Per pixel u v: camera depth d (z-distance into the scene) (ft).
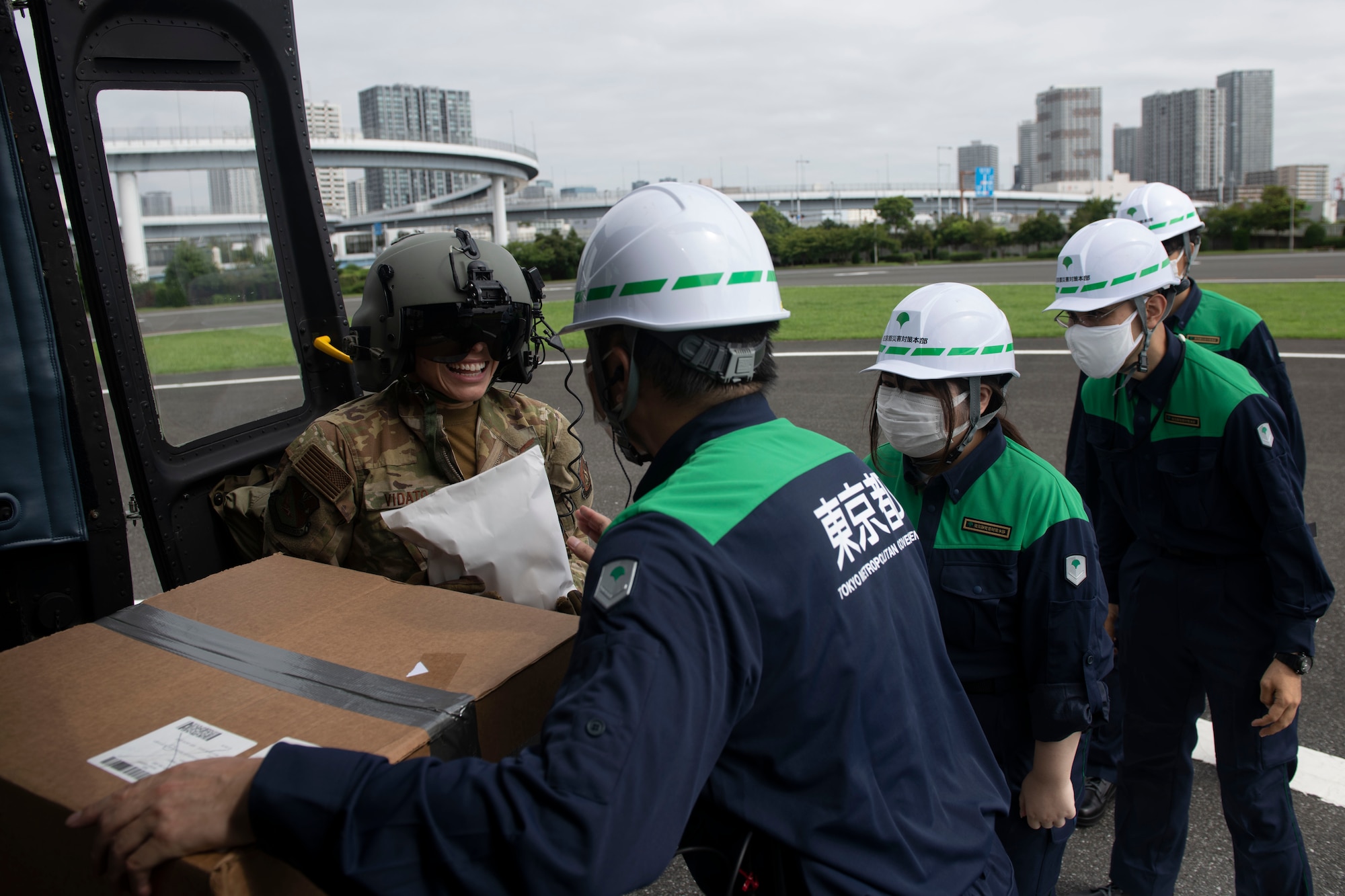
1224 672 7.61
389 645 4.18
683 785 2.76
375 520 6.40
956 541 6.33
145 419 6.81
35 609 5.34
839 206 407.85
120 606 5.64
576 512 5.66
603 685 2.80
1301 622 7.07
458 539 5.32
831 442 4.05
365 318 6.52
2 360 4.59
